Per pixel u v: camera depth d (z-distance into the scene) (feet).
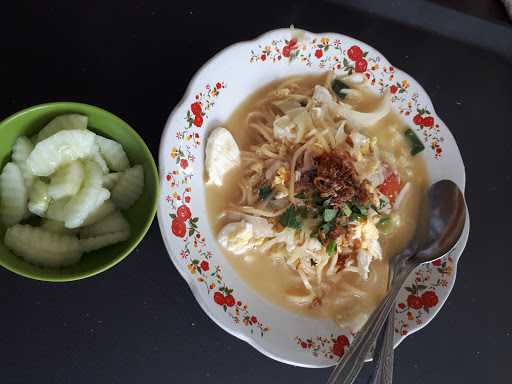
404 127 1.11
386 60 1.07
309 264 1.00
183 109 0.89
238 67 0.98
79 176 0.77
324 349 0.92
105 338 0.86
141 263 0.90
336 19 1.14
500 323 1.09
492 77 1.23
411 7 1.17
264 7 1.09
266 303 0.95
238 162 0.99
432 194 1.08
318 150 1.03
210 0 1.06
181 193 0.89
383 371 0.84
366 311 0.99
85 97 0.93
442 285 0.99
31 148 0.79
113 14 0.99
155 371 0.87
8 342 0.82
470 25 1.20
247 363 0.91
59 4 0.97
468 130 1.19
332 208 0.97
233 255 0.96
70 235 0.78
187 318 0.90
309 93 1.07
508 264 1.13
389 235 1.07
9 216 0.77
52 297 0.85
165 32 1.01
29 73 0.92
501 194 1.17
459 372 1.03
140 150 0.83
